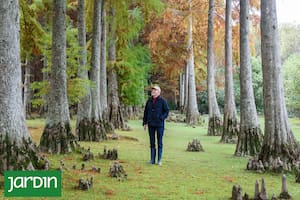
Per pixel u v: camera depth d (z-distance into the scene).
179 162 9.62
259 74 44.50
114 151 9.48
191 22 28.22
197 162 9.77
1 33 6.70
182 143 15.13
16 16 6.87
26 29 13.05
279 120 8.71
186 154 11.52
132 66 22.42
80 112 14.27
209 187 6.68
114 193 5.92
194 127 25.86
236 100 46.53
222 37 24.81
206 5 26.64
